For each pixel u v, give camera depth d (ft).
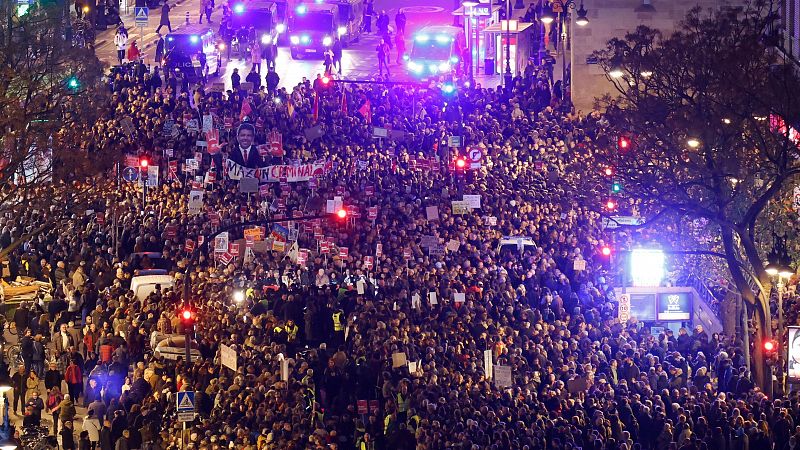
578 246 565.12
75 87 606.96
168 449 417.08
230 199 606.14
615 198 558.97
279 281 524.11
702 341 483.51
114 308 501.15
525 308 500.33
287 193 604.90
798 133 513.86
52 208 598.75
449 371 441.68
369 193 606.14
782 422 417.69
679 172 523.70
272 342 465.06
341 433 427.74
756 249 515.50
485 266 541.75
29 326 510.17
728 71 507.71
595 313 504.84
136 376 450.71
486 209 592.60
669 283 543.80
